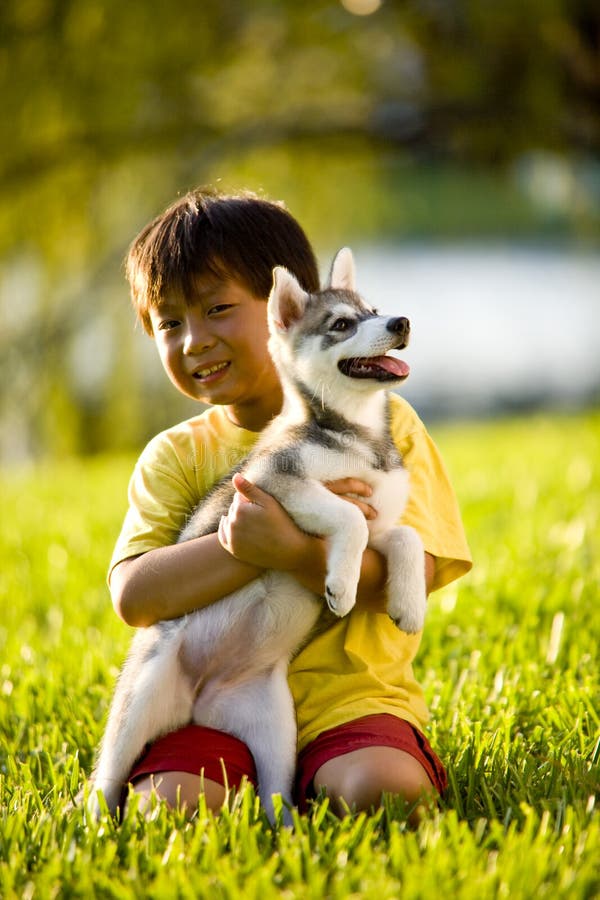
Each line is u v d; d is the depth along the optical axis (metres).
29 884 2.98
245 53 17.05
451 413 25.00
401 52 17.08
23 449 17.98
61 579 7.38
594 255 19.28
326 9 16.44
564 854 3.04
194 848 3.12
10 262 17.73
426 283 44.22
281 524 3.68
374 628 3.95
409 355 32.09
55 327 17.61
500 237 46.03
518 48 15.43
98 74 15.86
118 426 18.20
